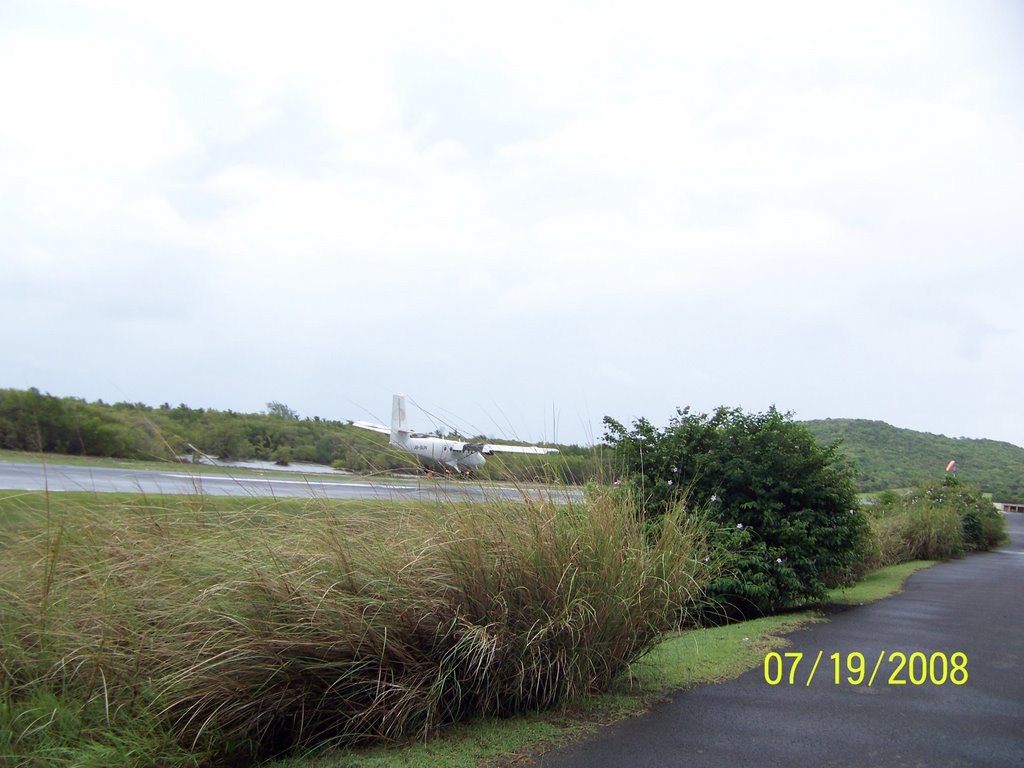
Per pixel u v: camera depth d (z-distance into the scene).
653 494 9.98
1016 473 61.66
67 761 4.17
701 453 10.59
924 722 5.08
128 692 4.64
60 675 4.68
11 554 5.29
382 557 5.23
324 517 5.63
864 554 13.86
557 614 5.28
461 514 5.56
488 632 5.04
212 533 5.54
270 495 6.18
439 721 4.96
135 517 5.71
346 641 4.83
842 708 5.39
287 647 4.73
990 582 13.93
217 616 4.80
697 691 5.80
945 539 20.14
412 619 5.02
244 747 4.67
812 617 9.33
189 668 4.57
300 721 4.83
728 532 9.80
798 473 10.43
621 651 5.70
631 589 5.65
